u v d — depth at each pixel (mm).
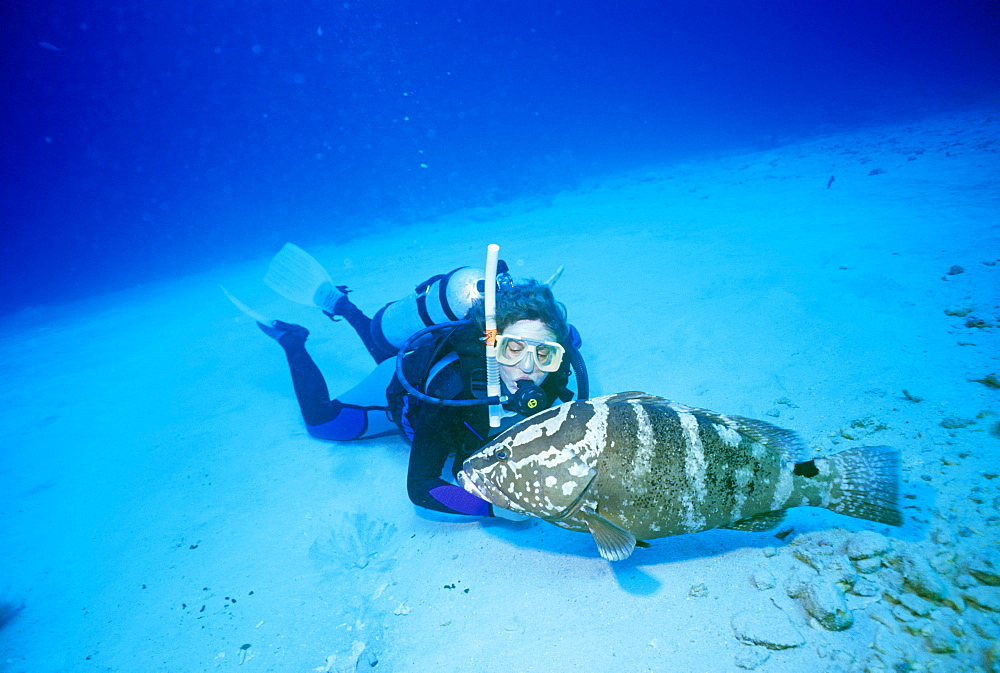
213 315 9953
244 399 5211
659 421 1786
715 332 4469
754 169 15844
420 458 2537
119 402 5902
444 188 27891
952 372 3104
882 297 4398
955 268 4520
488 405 2465
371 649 2131
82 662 2363
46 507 3871
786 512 1919
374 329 3793
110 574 2975
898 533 2125
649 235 9055
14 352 10469
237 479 3738
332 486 3432
